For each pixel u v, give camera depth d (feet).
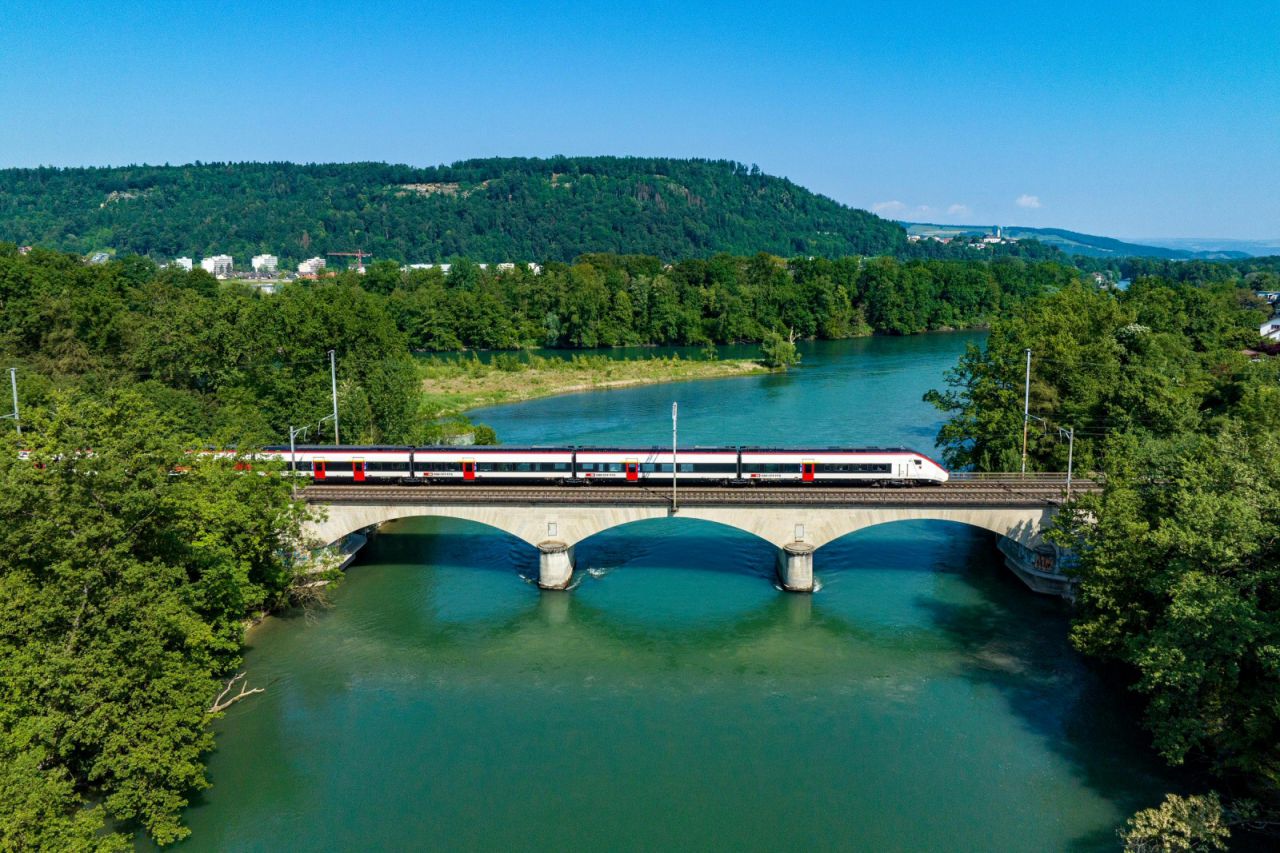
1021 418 340.39
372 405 389.39
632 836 172.86
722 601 284.61
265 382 396.57
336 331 423.64
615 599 287.28
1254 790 170.81
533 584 299.79
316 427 381.60
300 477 312.29
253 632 264.72
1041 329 390.21
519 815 179.42
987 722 211.61
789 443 463.83
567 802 183.32
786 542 289.33
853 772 192.75
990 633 258.78
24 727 145.79
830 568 312.09
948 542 336.29
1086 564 224.94
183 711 167.84
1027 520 286.25
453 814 180.04
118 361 427.74
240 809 181.37
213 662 198.49
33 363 404.77
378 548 335.67
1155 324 519.19
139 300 587.68
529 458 318.86
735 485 317.22
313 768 195.83
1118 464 245.45
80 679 154.71
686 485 317.01
